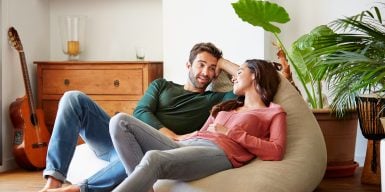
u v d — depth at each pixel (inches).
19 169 179.8
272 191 93.5
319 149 110.1
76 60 193.6
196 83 127.6
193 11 180.4
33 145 175.8
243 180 93.7
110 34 200.8
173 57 182.2
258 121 105.0
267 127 105.1
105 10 200.8
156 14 198.1
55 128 103.7
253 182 93.4
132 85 179.6
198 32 180.2
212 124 104.3
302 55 155.6
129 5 199.6
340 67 122.6
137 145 97.0
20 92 185.3
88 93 182.4
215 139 101.3
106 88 181.3
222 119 108.4
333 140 152.7
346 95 140.5
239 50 177.6
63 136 102.7
